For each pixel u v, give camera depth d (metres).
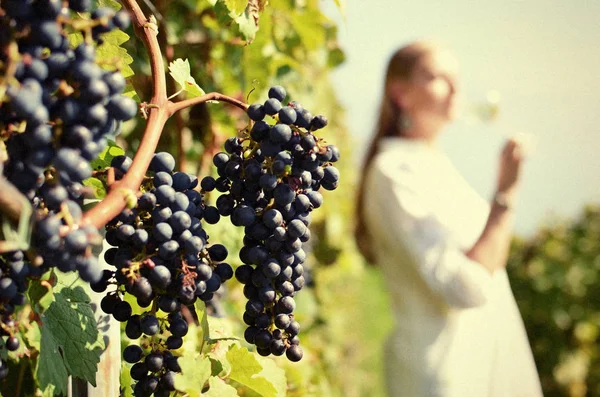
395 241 3.06
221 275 1.05
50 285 0.97
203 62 2.22
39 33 0.75
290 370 2.31
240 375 1.24
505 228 3.01
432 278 2.90
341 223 4.73
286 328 1.08
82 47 0.77
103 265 1.17
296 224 1.04
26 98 0.71
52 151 0.76
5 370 0.96
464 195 3.38
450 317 3.06
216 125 2.25
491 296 3.19
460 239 3.10
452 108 3.34
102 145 0.81
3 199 0.67
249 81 2.28
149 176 1.03
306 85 2.90
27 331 1.13
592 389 7.50
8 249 0.69
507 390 3.28
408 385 3.11
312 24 2.49
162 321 1.06
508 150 3.01
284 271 1.07
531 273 7.77
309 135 1.04
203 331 1.20
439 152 3.47
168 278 0.92
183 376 1.04
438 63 3.26
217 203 1.08
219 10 1.50
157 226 0.92
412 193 3.05
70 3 0.82
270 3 2.31
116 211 0.83
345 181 5.16
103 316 1.16
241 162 1.07
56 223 0.73
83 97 0.76
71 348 1.08
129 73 1.16
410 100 3.29
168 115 1.00
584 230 7.96
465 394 3.09
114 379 1.18
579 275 7.62
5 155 0.74
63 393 1.08
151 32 1.05
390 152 3.23
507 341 3.30
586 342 7.49
